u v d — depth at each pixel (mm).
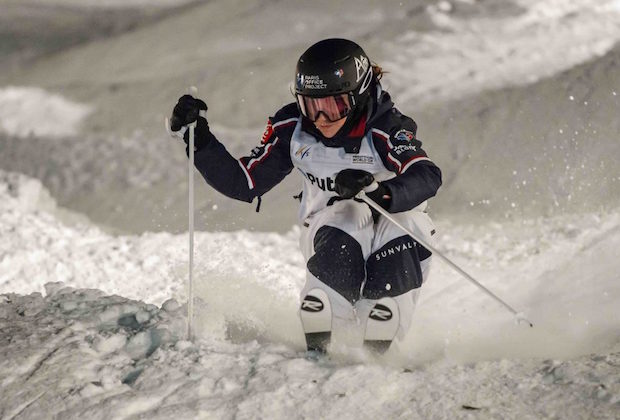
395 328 15023
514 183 33844
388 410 12477
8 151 44312
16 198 32094
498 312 20484
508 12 58719
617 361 13453
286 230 31641
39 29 75625
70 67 62531
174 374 13609
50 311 16828
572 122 38156
